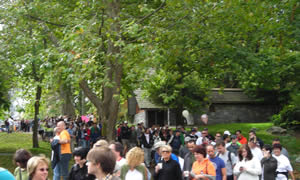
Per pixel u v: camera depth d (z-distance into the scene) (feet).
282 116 86.69
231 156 29.14
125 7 45.27
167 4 39.04
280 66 49.32
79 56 32.01
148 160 52.01
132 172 19.94
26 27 41.96
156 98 84.33
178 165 22.27
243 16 40.22
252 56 45.96
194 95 87.15
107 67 37.81
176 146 48.37
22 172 18.40
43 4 40.34
